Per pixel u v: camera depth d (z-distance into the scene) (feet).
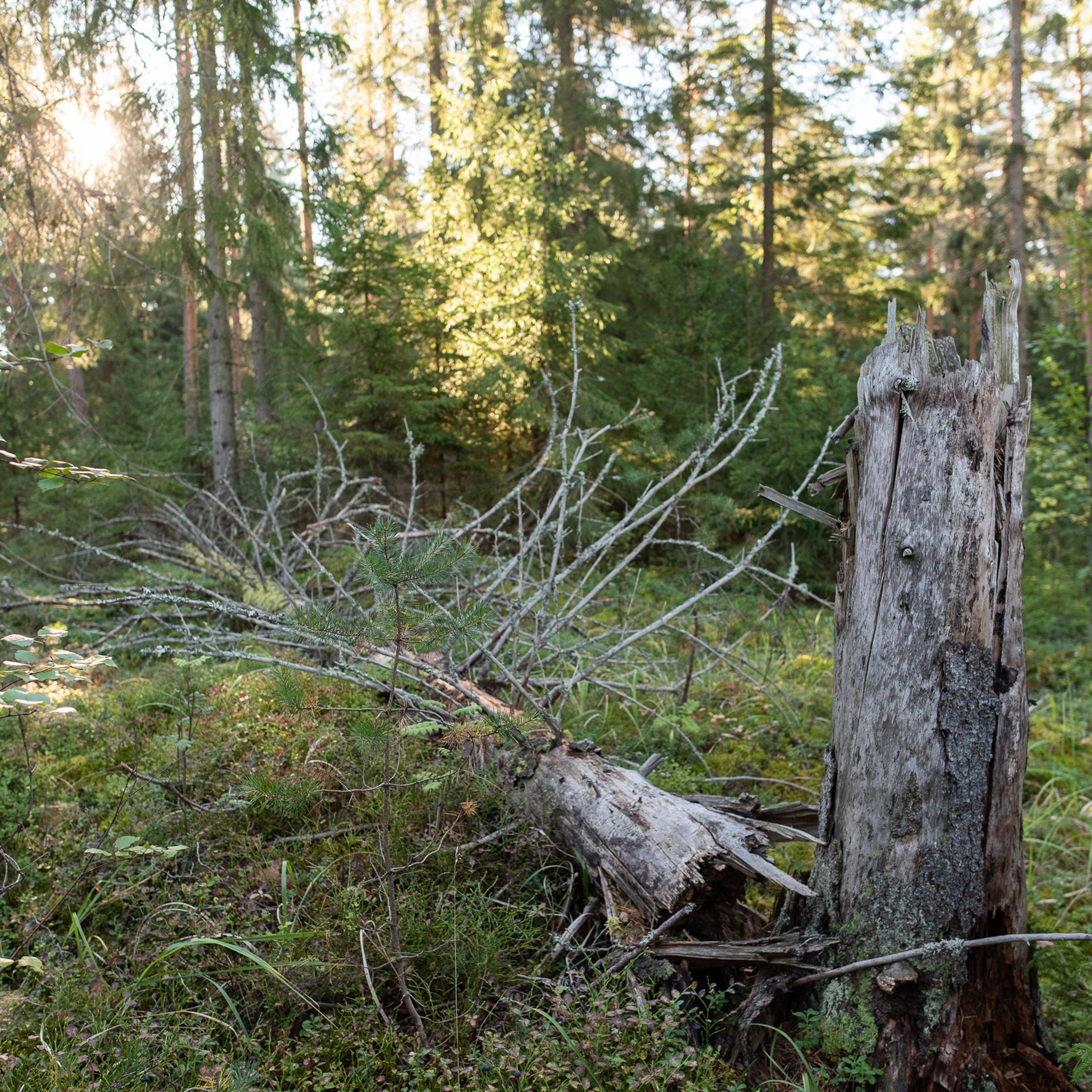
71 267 20.97
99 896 9.71
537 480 31.24
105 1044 7.57
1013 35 48.29
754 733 15.67
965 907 7.38
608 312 34.40
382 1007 8.23
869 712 7.70
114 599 16.05
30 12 20.27
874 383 7.90
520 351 32.76
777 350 15.23
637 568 28.25
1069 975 9.59
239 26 27.91
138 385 57.00
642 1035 7.47
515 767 10.90
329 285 31.14
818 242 51.80
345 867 10.03
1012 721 7.51
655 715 15.08
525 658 14.38
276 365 42.88
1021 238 48.06
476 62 38.27
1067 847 12.97
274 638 15.66
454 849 9.93
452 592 15.55
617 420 32.17
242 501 32.24
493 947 8.66
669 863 8.66
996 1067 7.44
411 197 39.63
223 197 29.94
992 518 7.49
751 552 14.38
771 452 29.63
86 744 13.57
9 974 8.80
